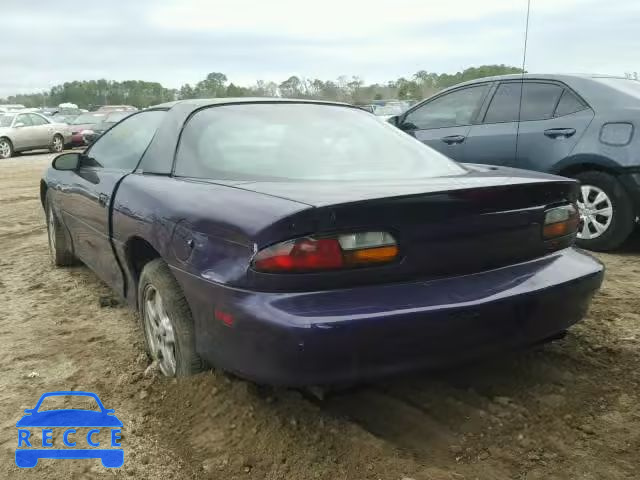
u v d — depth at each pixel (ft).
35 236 21.39
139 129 11.91
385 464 7.25
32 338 11.46
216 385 8.69
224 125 10.06
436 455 7.47
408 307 7.06
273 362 7.00
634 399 8.73
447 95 20.66
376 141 10.46
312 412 8.29
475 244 7.82
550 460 7.38
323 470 7.18
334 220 6.95
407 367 7.21
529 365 9.76
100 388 9.34
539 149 17.61
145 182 10.02
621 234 16.47
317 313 6.79
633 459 7.38
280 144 9.75
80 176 13.23
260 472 7.20
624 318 11.85
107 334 11.60
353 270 7.08
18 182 39.40
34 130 62.64
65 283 14.96
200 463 7.43
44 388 9.42
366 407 8.51
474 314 7.36
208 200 8.20
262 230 7.02
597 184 16.72
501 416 8.30
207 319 7.81
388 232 7.25
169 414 8.44
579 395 8.85
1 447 7.89
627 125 16.02
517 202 8.14
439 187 7.75
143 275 9.61
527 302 7.79
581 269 8.54
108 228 10.97
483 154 18.95
